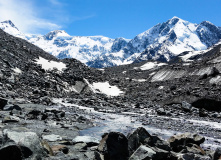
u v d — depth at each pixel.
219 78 78.19
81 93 84.06
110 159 12.95
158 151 13.31
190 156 13.70
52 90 68.56
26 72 73.88
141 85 104.19
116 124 31.61
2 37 102.06
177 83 88.62
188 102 61.62
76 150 15.36
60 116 30.62
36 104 41.12
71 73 97.62
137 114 45.44
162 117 43.00
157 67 177.00
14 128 19.33
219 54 105.81
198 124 36.53
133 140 14.66
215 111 56.62
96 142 17.34
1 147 10.39
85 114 38.94
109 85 104.25
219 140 24.92
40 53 115.00
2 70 59.91
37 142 11.73
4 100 28.67
